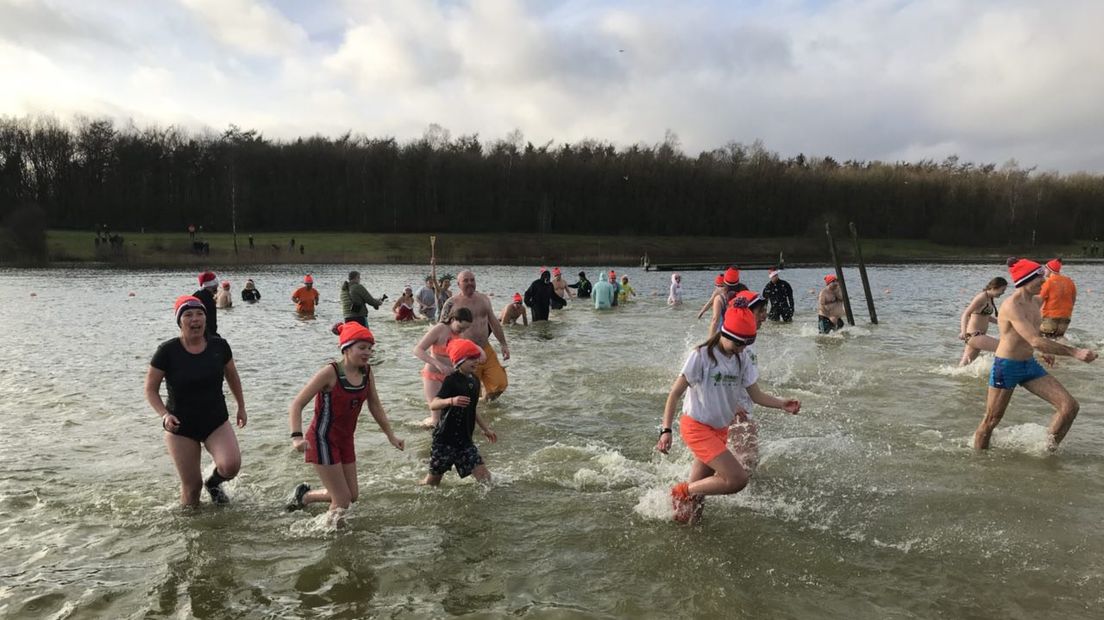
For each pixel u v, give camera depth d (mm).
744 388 5281
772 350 13695
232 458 5355
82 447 7062
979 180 104750
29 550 4703
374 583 4297
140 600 4074
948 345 14422
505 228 102250
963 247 94812
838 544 4855
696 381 5176
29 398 9312
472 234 96125
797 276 50250
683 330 17156
